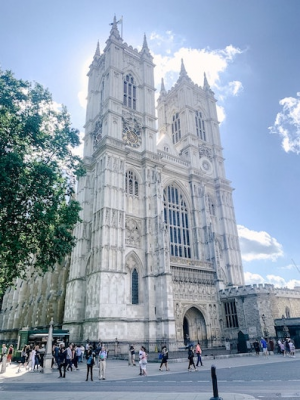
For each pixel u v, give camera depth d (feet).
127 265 169.99
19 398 48.80
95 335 142.92
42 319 203.51
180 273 177.68
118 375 85.51
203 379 68.80
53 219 73.87
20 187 70.03
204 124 267.39
